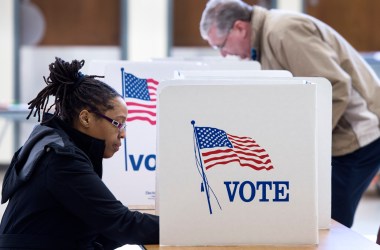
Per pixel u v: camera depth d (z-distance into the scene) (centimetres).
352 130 519
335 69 499
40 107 357
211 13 550
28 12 1383
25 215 333
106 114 341
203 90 321
